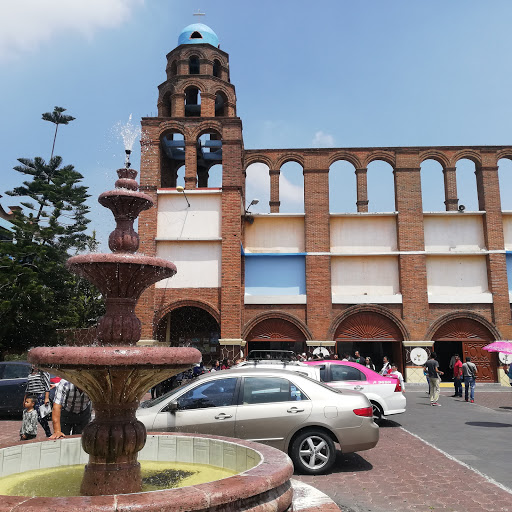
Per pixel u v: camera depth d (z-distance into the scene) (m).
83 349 4.40
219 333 24.23
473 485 7.34
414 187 25.27
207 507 3.40
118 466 4.74
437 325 24.16
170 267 5.63
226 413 7.77
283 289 24.83
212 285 22.84
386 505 6.45
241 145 24.64
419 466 8.49
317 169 25.59
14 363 14.69
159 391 17.48
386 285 24.88
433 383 17.20
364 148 25.72
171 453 5.85
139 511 3.18
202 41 25.70
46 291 27.48
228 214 23.11
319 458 7.91
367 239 25.30
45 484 4.99
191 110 26.73
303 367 11.62
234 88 25.81
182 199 23.47
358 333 24.44
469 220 25.39
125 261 5.25
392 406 12.20
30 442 5.48
